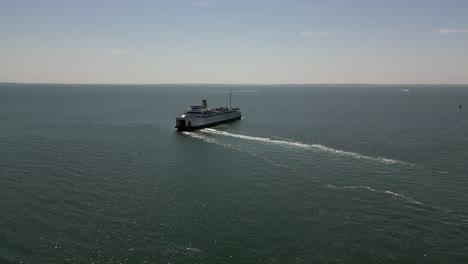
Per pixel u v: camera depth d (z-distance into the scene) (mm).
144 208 52656
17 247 41031
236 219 49406
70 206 52656
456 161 79375
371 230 46188
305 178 67062
